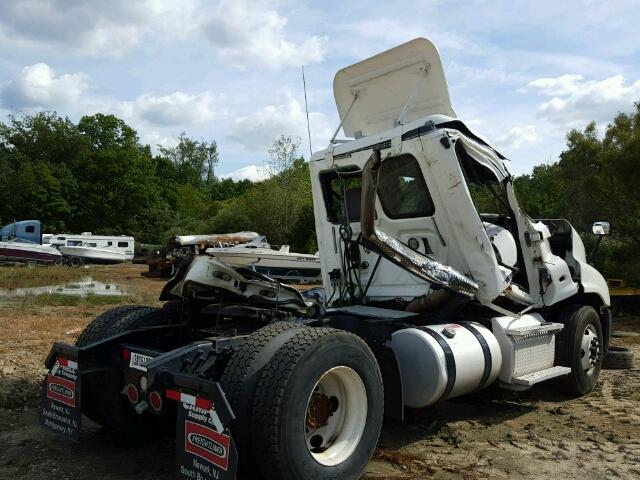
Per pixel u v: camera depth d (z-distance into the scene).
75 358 4.31
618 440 5.05
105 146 84.75
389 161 5.62
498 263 5.70
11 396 5.81
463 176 5.23
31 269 30.48
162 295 4.92
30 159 72.62
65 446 4.72
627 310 14.06
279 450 3.48
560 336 6.34
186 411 3.58
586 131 15.73
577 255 6.97
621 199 14.95
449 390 4.73
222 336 4.57
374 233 4.46
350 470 3.87
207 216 71.19
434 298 5.29
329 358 3.79
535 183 17.64
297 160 44.06
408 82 6.05
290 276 22.48
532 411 5.97
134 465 4.37
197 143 109.62
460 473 4.30
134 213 72.56
